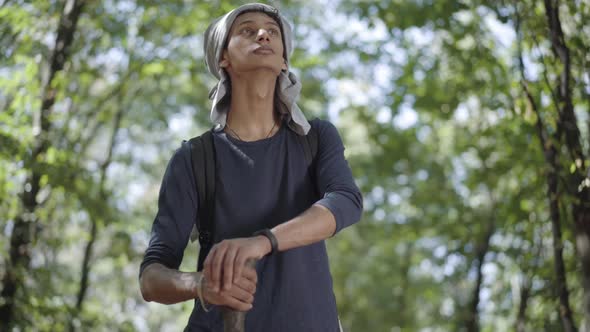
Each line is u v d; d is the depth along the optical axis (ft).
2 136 24.99
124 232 30.60
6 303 25.82
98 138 45.52
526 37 17.43
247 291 6.33
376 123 44.42
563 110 16.31
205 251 7.73
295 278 7.32
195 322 7.52
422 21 29.78
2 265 26.05
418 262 57.41
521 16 17.33
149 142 48.98
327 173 7.60
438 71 35.47
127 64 33.24
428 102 36.63
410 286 56.75
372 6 30.63
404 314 57.98
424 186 45.06
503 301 39.22
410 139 43.93
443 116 36.96
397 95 37.55
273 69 7.63
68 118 28.68
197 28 31.91
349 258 60.64
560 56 16.34
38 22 28.02
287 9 40.16
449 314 44.65
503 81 30.25
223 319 6.87
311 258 7.49
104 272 44.86
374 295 59.36
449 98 35.45
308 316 7.30
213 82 44.83
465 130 37.88
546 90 17.42
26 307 25.95
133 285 46.42
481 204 41.11
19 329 26.48
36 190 26.35
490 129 31.09
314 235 6.77
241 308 6.33
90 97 34.96
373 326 58.39
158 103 46.19
